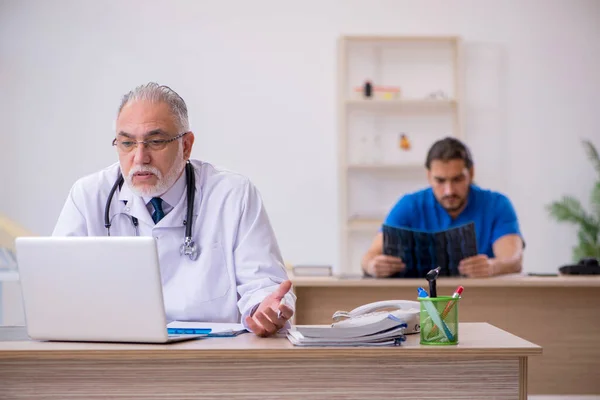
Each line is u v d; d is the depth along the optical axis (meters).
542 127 5.45
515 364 1.55
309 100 5.39
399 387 1.54
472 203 3.71
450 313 1.59
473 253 3.30
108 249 1.57
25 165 5.29
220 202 2.12
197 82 5.36
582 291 3.35
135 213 2.08
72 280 1.60
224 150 5.37
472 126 5.43
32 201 5.29
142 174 2.00
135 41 5.35
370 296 3.33
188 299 2.05
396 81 5.40
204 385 1.54
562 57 5.45
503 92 5.43
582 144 5.44
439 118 5.42
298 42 5.40
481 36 5.42
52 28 5.31
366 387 1.54
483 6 5.43
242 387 1.54
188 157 2.12
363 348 1.53
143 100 2.02
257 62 5.38
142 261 1.56
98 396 1.54
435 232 3.32
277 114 5.39
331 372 1.54
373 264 3.32
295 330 1.67
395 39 5.27
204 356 1.52
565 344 3.35
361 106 5.39
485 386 1.54
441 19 5.43
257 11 5.39
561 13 5.44
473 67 5.43
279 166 5.39
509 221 3.69
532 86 5.44
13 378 1.55
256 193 2.17
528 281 3.26
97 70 5.33
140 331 1.59
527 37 5.44
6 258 3.53
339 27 5.41
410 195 3.77
